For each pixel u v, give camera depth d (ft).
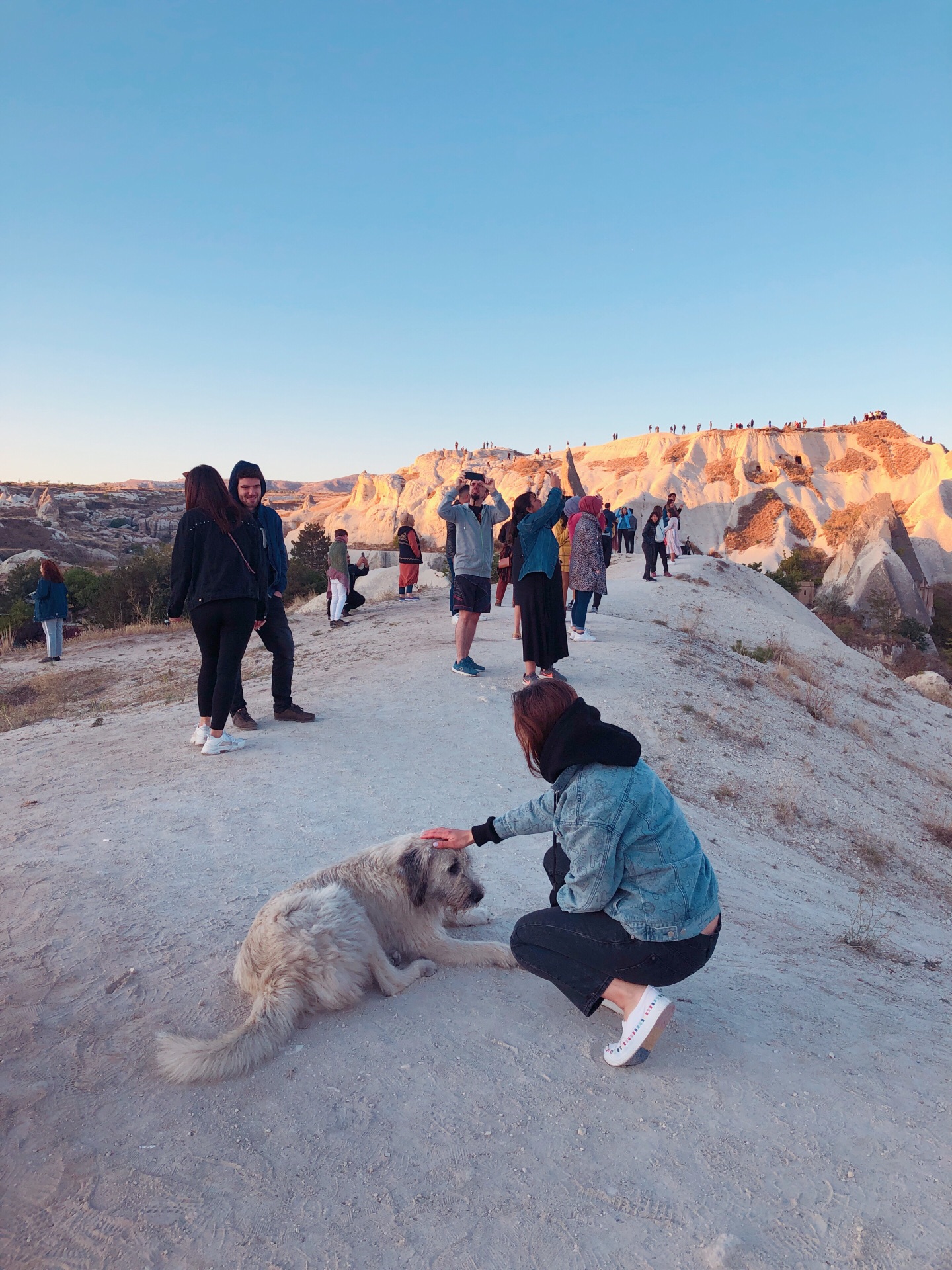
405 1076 9.16
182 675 45.96
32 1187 7.48
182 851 15.46
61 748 24.91
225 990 10.80
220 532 21.22
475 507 32.12
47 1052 9.44
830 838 25.85
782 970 13.08
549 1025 10.24
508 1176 7.71
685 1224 7.15
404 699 29.55
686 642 46.55
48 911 12.76
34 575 94.48
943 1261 6.78
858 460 527.40
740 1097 9.00
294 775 20.71
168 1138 8.13
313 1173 7.71
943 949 18.21
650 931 8.96
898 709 52.70
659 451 572.51
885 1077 9.73
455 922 13.07
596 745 8.97
